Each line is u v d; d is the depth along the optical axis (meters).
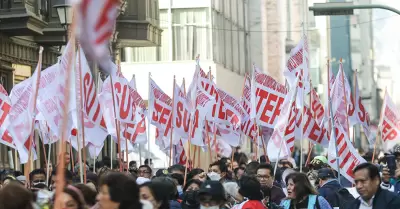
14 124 19.02
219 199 11.71
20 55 34.16
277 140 21.67
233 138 27.19
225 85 59.28
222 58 60.03
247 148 53.09
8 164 30.11
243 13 70.75
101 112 20.48
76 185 10.46
